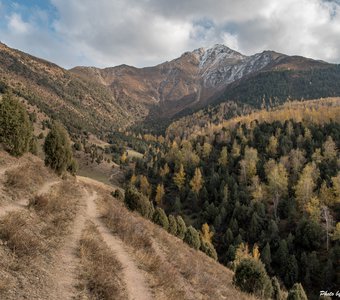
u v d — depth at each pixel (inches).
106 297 364.5
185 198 3939.5
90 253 489.7
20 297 287.6
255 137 5172.2
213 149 5383.9
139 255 586.2
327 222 2500.0
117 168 5812.0
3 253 352.5
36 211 593.9
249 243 2795.3
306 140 4498.0
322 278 2064.5
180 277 619.2
